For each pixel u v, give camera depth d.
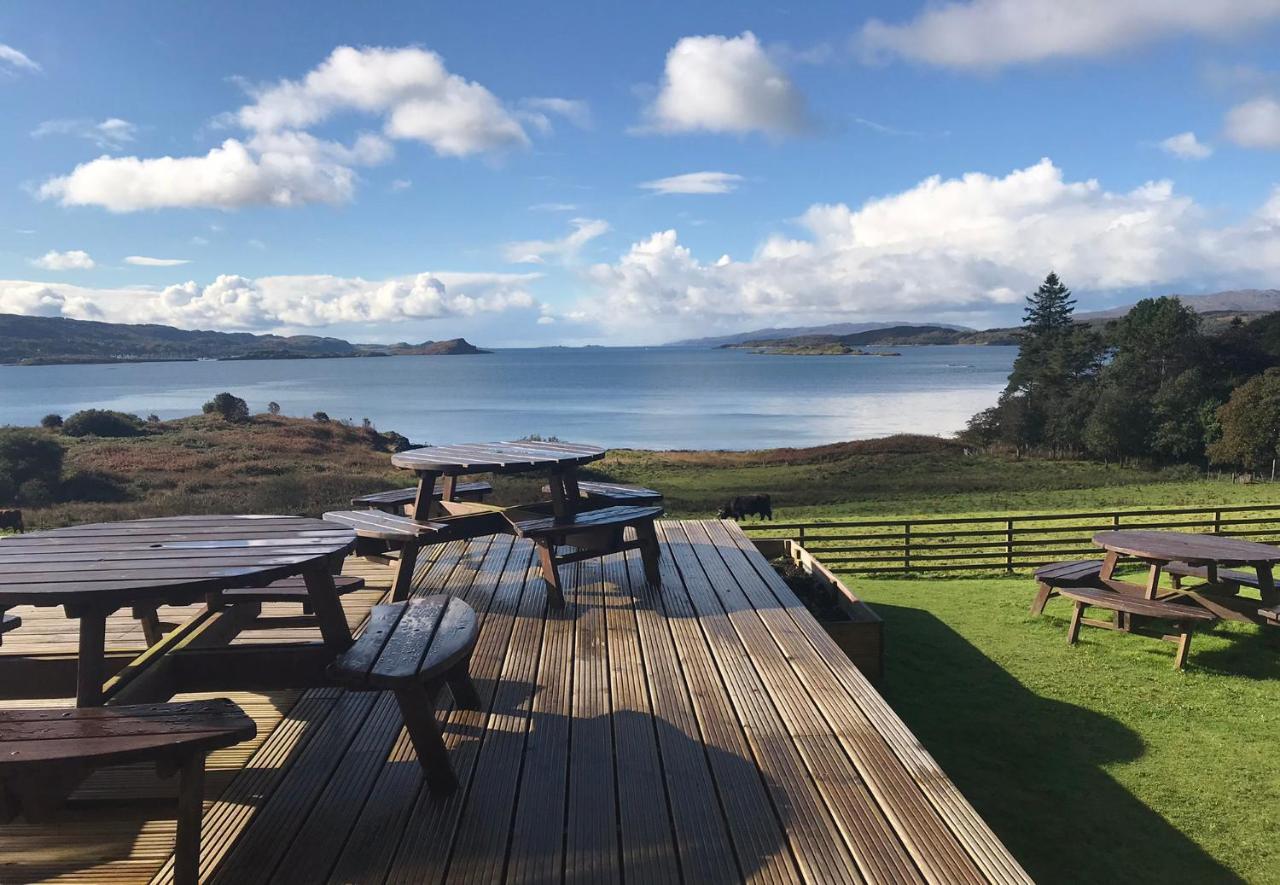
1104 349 62.00
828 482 32.50
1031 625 7.46
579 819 2.68
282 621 4.02
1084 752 4.94
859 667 5.93
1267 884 3.67
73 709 2.41
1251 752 4.89
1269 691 5.79
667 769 3.04
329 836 2.60
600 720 3.49
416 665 2.71
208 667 3.13
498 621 4.98
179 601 2.96
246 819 2.70
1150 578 6.53
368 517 5.63
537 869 2.40
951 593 8.84
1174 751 4.93
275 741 3.33
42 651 4.43
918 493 29.09
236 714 2.37
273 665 3.14
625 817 2.69
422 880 2.35
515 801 2.81
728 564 6.55
